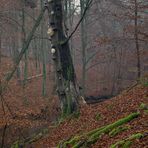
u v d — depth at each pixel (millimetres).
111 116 14727
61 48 16938
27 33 38688
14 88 25656
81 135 13445
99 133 12242
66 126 16609
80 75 47094
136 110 13367
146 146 9156
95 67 50000
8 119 18812
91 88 43125
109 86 44062
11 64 26438
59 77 17250
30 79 37062
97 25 47312
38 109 23344
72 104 17266
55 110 24281
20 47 45844
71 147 12922
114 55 41812
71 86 17203
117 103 16500
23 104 23391
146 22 25875
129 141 9891
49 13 16859
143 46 30891
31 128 20531
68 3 41656
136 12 25328
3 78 22812
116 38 27328
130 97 16766
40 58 50125
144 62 38312
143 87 17969
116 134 11438
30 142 17297
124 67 45062
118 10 33750
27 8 37906
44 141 16469
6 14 34188
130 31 25734
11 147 17875
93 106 18203
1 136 19922
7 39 41562
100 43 27078
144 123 11164
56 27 16781
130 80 43875
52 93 31609
